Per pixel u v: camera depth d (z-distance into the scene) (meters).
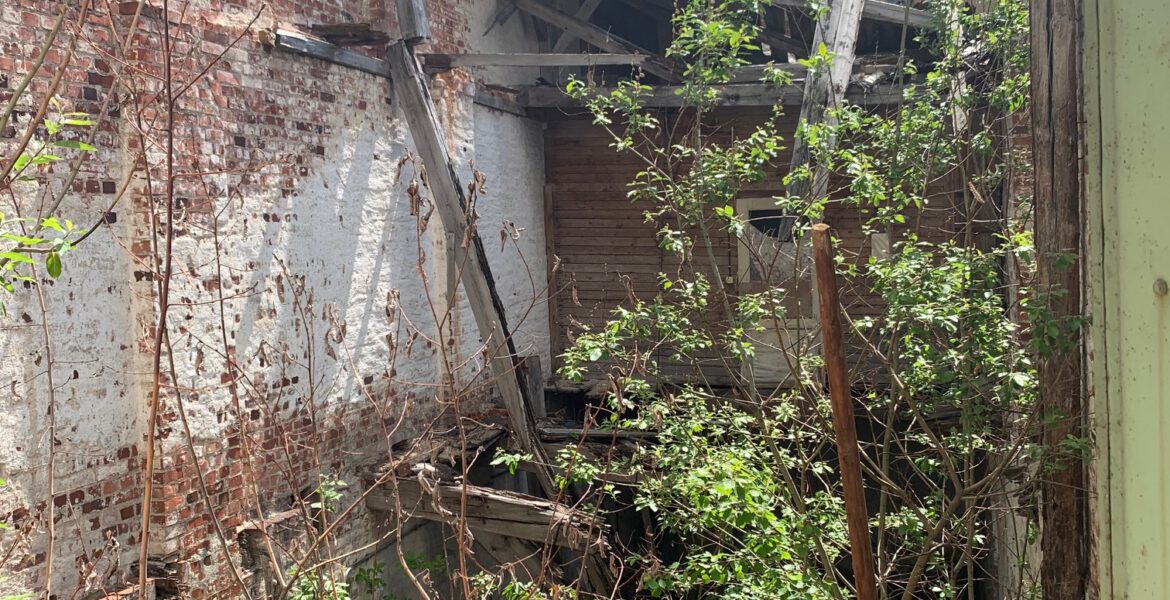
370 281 6.80
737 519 4.44
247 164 5.54
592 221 9.84
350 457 6.39
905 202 5.29
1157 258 3.06
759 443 5.56
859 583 2.87
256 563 5.26
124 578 4.72
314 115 6.20
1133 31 3.20
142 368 4.82
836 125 5.32
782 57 9.97
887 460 5.11
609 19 10.53
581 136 9.83
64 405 4.41
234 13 5.49
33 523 3.91
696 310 5.58
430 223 7.59
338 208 6.45
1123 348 3.43
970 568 4.86
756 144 6.09
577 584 4.77
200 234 5.12
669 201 6.33
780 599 4.67
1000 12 5.27
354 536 6.23
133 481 4.80
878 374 7.43
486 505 5.96
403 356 7.19
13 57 4.16
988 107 5.89
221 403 5.26
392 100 7.16
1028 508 4.82
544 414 8.20
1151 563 3.23
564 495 6.72
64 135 4.38
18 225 4.12
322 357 6.20
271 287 5.72
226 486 5.28
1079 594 4.12
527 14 9.82
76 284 4.48
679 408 5.21
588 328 5.29
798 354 5.31
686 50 5.66
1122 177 3.36
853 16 7.35
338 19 6.75
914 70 5.81
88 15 4.50
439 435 7.09
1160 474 3.12
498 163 8.94
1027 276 5.40
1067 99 4.03
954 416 6.57
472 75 8.51
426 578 4.33
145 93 4.70
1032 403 4.54
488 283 6.86
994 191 6.61
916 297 4.38
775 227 9.21
